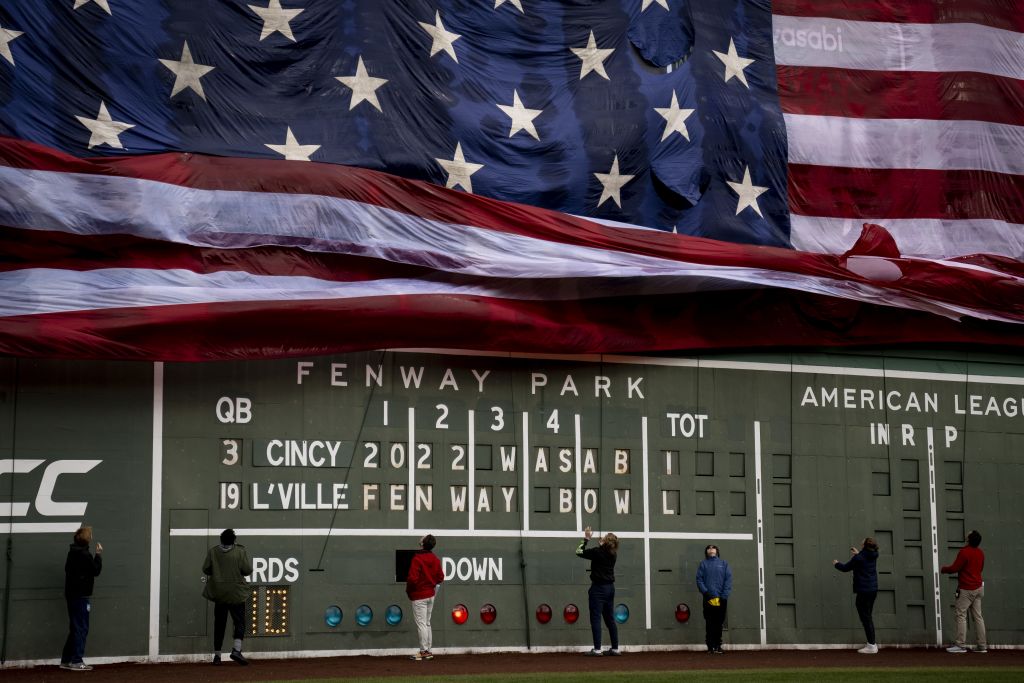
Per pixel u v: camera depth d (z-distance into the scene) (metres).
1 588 27.81
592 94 35.97
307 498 30.59
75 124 30.70
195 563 29.52
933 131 39.50
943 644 36.19
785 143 37.97
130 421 29.42
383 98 33.56
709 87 37.22
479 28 35.31
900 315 36.91
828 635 35.03
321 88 33.19
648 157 36.00
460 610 31.47
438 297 31.64
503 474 32.47
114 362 29.47
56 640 28.06
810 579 35.12
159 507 29.38
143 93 31.50
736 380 35.25
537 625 32.09
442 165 33.84
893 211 38.81
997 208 39.69
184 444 29.81
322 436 30.95
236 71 32.47
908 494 36.62
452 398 32.22
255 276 30.89
